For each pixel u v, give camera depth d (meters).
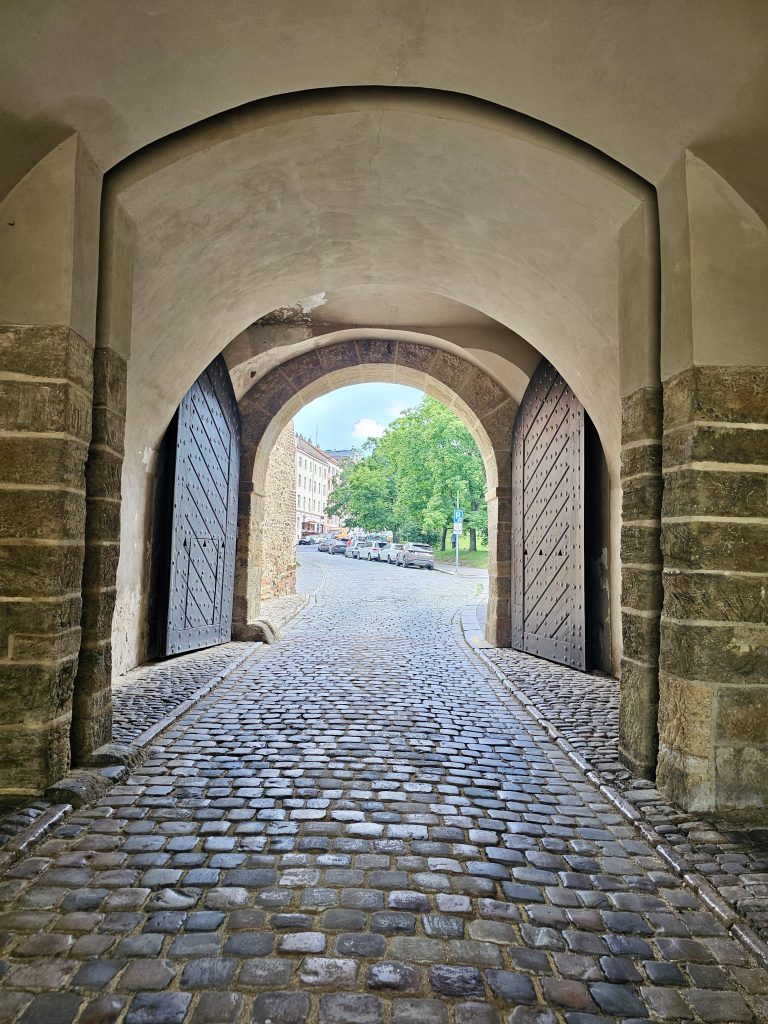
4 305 3.32
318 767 3.80
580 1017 1.80
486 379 9.31
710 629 3.28
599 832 3.02
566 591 7.31
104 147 3.53
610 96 3.35
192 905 2.30
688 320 3.37
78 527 3.49
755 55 2.88
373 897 2.39
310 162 4.39
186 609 7.53
